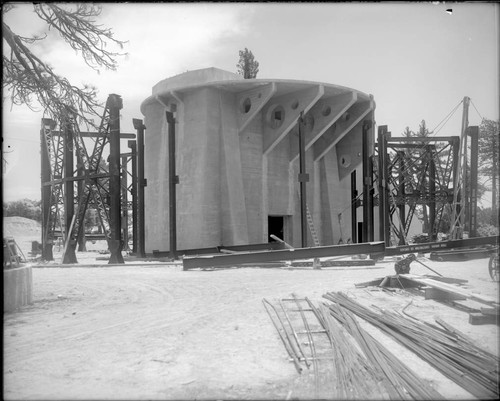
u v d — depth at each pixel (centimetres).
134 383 575
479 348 691
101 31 1287
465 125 2911
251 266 2244
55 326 909
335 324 871
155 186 3481
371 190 3209
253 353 706
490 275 1541
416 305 1084
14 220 7406
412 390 535
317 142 3703
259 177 3259
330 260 2262
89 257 3481
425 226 3866
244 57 3941
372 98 3447
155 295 1324
